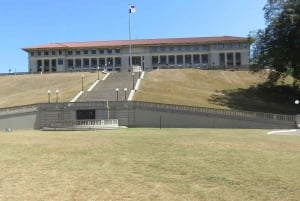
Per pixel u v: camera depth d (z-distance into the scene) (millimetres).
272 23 89312
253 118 69312
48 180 16422
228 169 19188
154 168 19406
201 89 100500
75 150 26203
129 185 15617
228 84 107938
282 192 14688
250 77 114000
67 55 177000
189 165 20281
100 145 29625
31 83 111188
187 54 170125
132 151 25828
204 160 21891
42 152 24984
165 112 73188
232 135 42094
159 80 105000
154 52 172375
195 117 72062
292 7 85562
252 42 94625
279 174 18000
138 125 74062
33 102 84562
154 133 46375
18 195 13953
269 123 68438
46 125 73938
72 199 13500
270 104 91562
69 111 75000
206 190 14906
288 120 68062
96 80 105188
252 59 94625
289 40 87562
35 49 176125
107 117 74562
